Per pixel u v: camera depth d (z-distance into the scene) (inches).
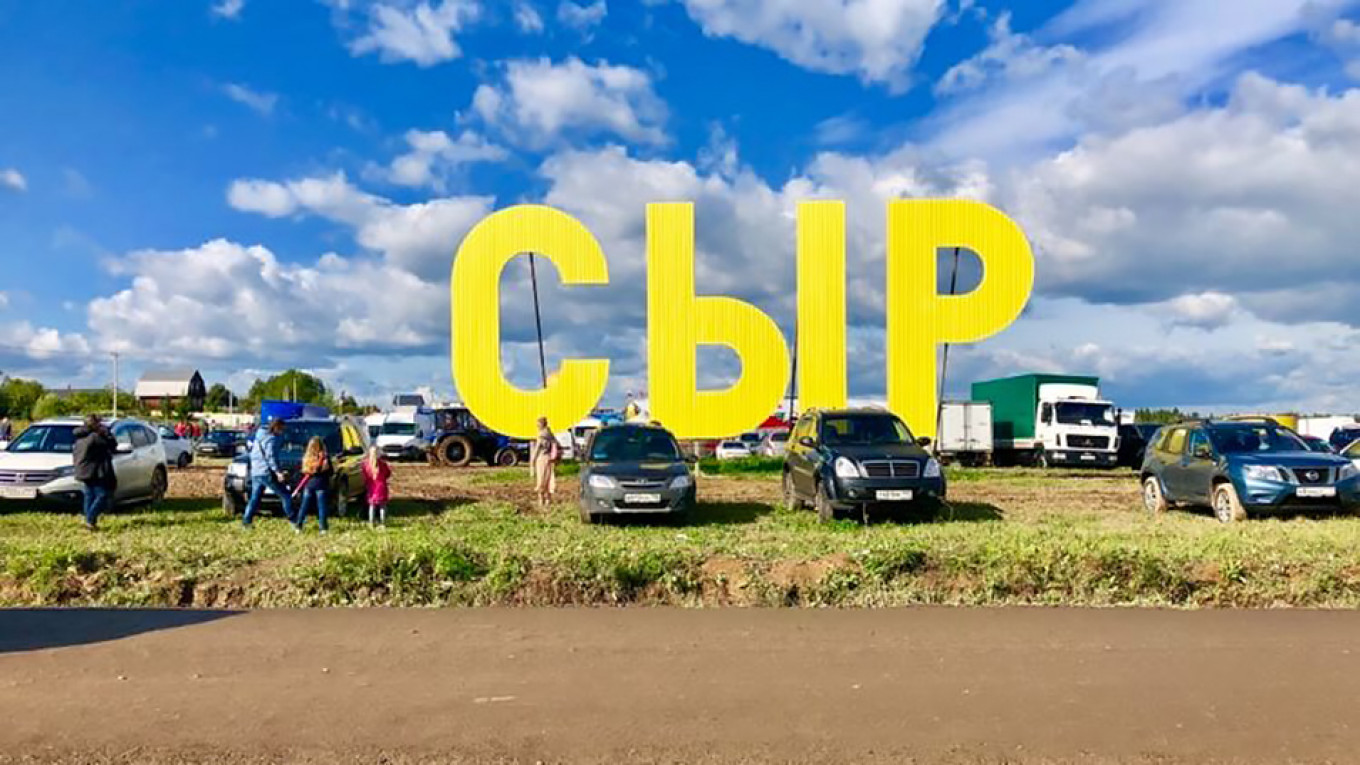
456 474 1178.6
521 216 916.0
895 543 405.4
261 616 328.5
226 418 3533.5
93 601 368.2
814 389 914.7
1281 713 223.3
